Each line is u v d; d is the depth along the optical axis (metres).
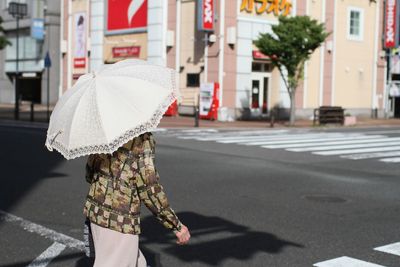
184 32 31.91
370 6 38.06
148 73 3.50
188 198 9.19
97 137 3.26
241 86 31.19
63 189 9.73
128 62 3.63
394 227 7.46
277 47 26.42
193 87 31.80
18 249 6.11
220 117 30.25
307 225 7.48
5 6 47.28
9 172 11.61
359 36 37.72
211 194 9.56
